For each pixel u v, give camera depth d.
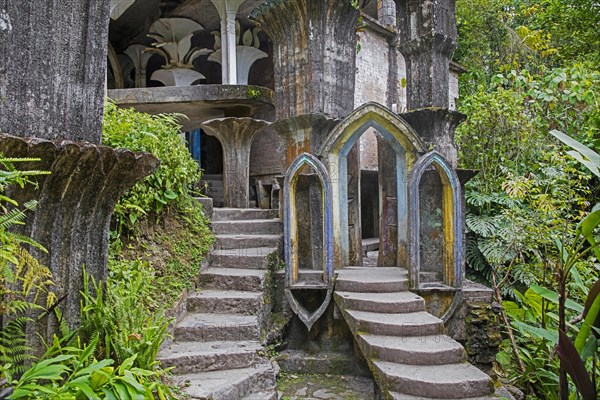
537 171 7.33
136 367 2.68
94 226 2.63
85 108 2.50
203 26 12.23
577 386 3.16
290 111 5.55
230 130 7.64
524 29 9.54
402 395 3.50
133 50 12.80
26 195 2.18
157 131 4.96
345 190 5.39
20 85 2.18
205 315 4.46
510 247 5.92
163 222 4.98
